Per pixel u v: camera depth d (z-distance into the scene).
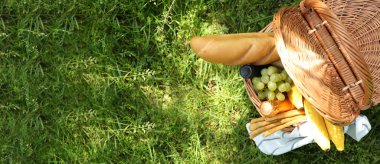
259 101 2.00
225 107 2.42
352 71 1.79
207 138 2.42
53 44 2.36
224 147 2.42
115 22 2.36
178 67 2.41
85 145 2.38
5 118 2.37
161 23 2.38
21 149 2.35
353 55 1.72
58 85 2.36
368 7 1.95
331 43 1.80
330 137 2.00
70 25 2.35
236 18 2.41
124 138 2.38
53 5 2.34
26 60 2.35
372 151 2.41
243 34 1.89
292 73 1.75
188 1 2.36
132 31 2.38
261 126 2.07
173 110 2.41
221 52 1.82
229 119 2.42
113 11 2.37
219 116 2.42
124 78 2.38
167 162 2.40
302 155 2.42
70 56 2.37
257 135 2.12
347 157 2.43
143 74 2.37
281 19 1.80
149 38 2.38
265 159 2.40
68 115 2.37
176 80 2.43
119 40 2.40
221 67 2.40
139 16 2.36
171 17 2.37
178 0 2.37
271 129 2.04
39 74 2.36
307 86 1.77
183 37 2.39
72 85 2.37
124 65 2.38
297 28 1.83
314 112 1.94
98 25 2.36
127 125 2.40
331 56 1.81
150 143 2.39
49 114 2.38
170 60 2.41
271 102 1.96
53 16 2.37
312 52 1.80
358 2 1.95
